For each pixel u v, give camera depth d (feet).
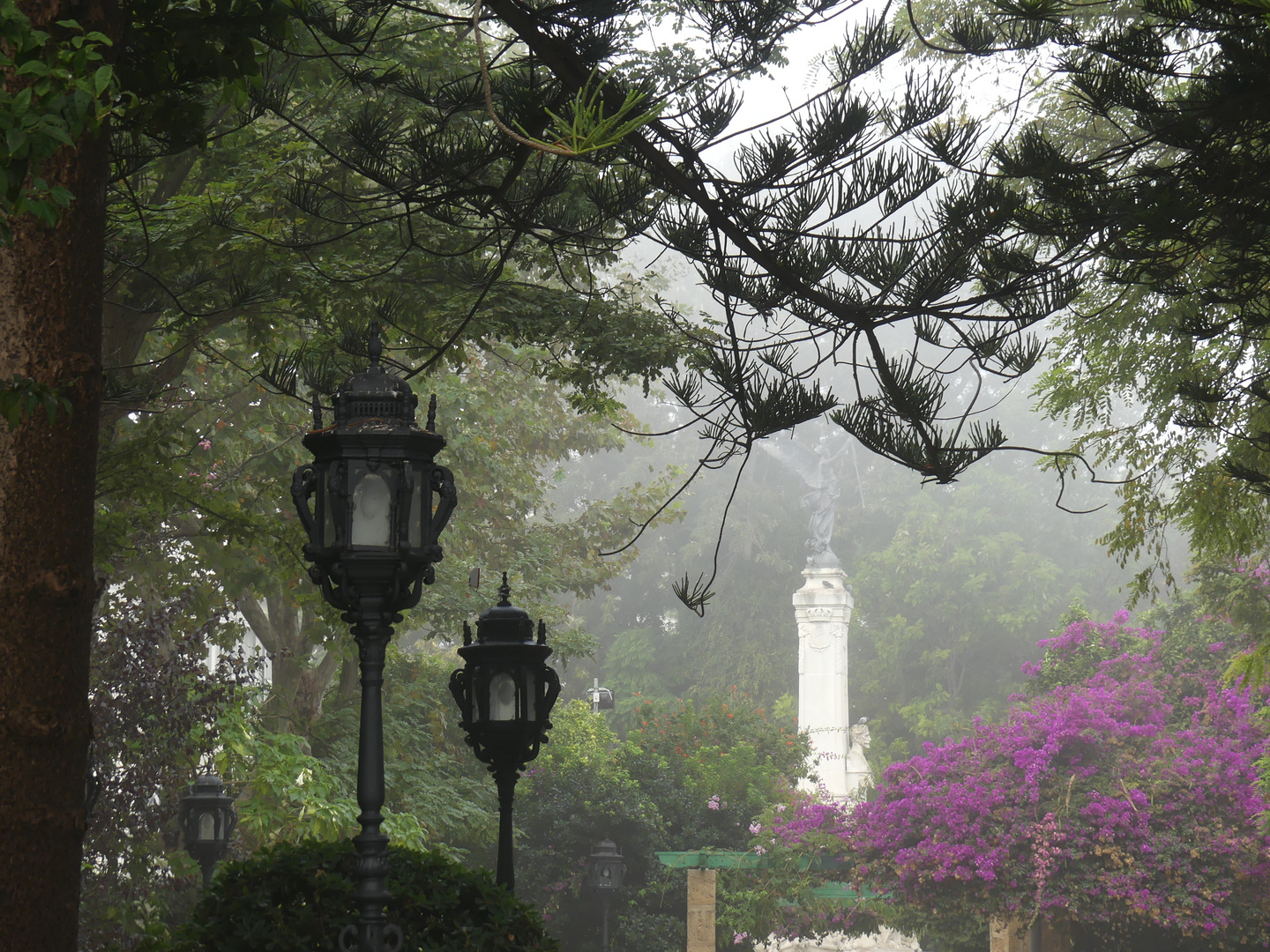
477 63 35.70
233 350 51.11
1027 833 62.44
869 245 20.26
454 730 71.26
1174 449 42.75
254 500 52.54
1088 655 81.41
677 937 70.23
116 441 40.34
